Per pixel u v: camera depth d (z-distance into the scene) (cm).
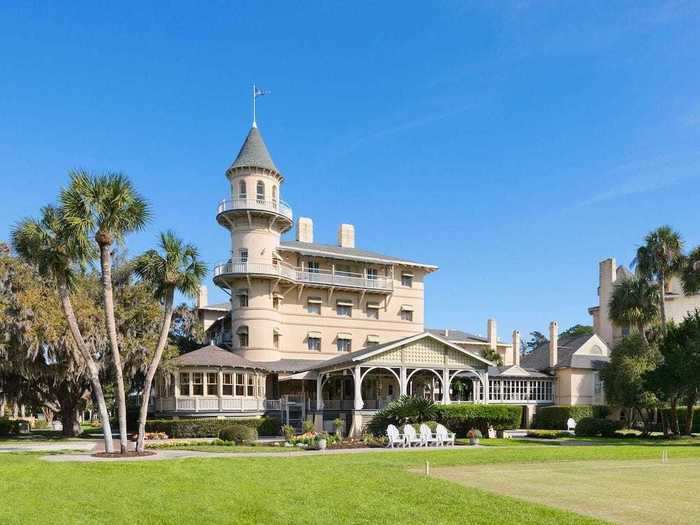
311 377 4862
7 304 3566
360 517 1230
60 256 2473
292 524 1177
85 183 2398
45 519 1202
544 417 5722
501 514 1249
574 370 5909
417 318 6322
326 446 3148
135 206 2494
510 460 2430
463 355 4606
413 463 2275
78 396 4325
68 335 3562
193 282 2739
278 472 1866
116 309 4106
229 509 1308
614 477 1930
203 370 4534
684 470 2155
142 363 4075
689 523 1205
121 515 1251
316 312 5822
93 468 1884
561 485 1734
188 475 1758
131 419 5284
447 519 1207
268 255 5438
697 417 5006
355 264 6075
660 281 4712
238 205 5366
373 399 5291
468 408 4000
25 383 4225
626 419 5294
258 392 4903
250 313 5366
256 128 5634
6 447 3047
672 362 3872
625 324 4856
